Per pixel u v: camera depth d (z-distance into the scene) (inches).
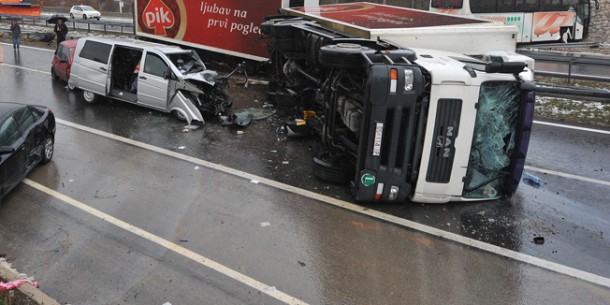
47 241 229.5
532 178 319.9
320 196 287.1
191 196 282.5
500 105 269.3
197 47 676.1
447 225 256.7
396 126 254.8
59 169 316.2
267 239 236.4
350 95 293.9
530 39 883.4
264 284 200.7
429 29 337.4
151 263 213.8
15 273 199.8
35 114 314.2
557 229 255.9
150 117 438.3
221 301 189.0
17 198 272.8
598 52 900.6
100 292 193.0
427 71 256.4
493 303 192.7
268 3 606.5
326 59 291.3
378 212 268.8
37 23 1273.4
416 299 193.2
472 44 342.3
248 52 636.7
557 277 212.4
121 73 466.3
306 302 189.8
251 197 283.3
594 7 1061.1
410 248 232.2
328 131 321.4
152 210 263.4
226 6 634.8
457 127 260.5
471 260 223.6
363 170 263.7
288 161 343.3
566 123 456.4
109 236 235.5
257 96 530.9
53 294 190.9
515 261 224.1
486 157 277.4
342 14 458.9
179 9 676.7
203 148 364.8
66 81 549.0
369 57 267.7
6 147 254.2
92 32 1045.2
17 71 633.6
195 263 214.5
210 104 425.7
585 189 309.0
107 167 322.7
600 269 219.6
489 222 261.3
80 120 424.8
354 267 214.7
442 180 270.4
